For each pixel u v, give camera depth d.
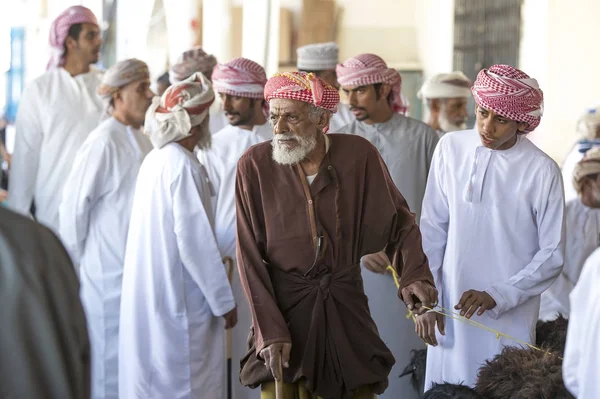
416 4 13.49
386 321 5.44
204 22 10.58
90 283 5.50
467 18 11.63
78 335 2.28
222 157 5.75
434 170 4.64
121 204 5.49
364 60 5.47
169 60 8.45
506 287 4.37
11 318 2.16
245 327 5.68
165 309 4.80
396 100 5.67
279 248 3.90
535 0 10.05
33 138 6.47
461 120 7.19
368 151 3.98
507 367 3.59
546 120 9.68
